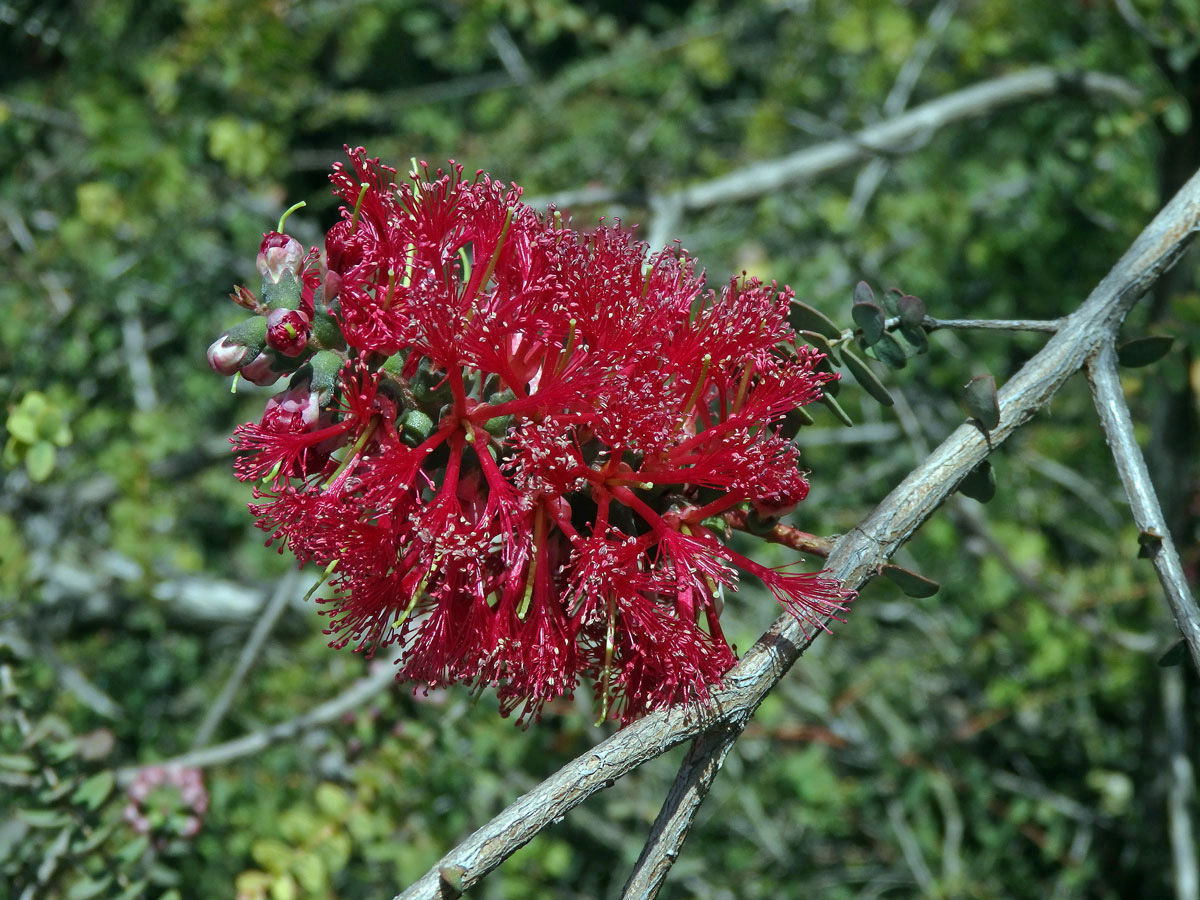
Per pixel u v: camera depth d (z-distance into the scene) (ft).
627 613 4.65
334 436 4.62
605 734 12.34
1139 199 15.74
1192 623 4.97
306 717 10.68
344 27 21.11
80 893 8.14
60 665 13.46
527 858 12.69
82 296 15.60
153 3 16.93
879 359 5.74
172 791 9.74
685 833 4.60
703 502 4.91
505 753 11.84
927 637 17.01
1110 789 15.14
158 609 15.71
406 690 11.05
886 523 5.04
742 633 14.05
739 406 4.87
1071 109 16.15
